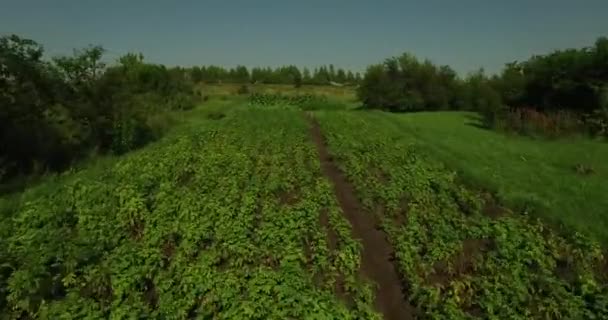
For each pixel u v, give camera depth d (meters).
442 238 14.64
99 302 11.05
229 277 11.34
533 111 39.03
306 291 11.04
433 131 40.56
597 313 10.97
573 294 11.90
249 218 15.42
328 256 13.51
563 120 36.44
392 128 41.59
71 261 12.23
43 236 13.91
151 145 32.47
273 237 13.87
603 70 36.78
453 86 65.44
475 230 15.32
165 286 11.40
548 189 20.58
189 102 65.31
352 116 50.97
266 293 10.77
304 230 14.64
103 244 13.70
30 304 11.12
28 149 25.52
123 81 37.47
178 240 14.64
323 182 20.34
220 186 19.55
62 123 29.77
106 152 31.83
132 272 11.82
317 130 42.16
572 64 38.38
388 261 14.17
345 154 26.94
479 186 20.97
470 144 33.12
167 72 65.50
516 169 24.64
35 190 19.80
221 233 14.10
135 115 35.41
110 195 18.41
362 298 11.66
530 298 11.59
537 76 41.31
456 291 11.74
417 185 20.34
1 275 11.78
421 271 12.97
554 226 16.22
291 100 79.00
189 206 16.48
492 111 43.56
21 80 26.11
